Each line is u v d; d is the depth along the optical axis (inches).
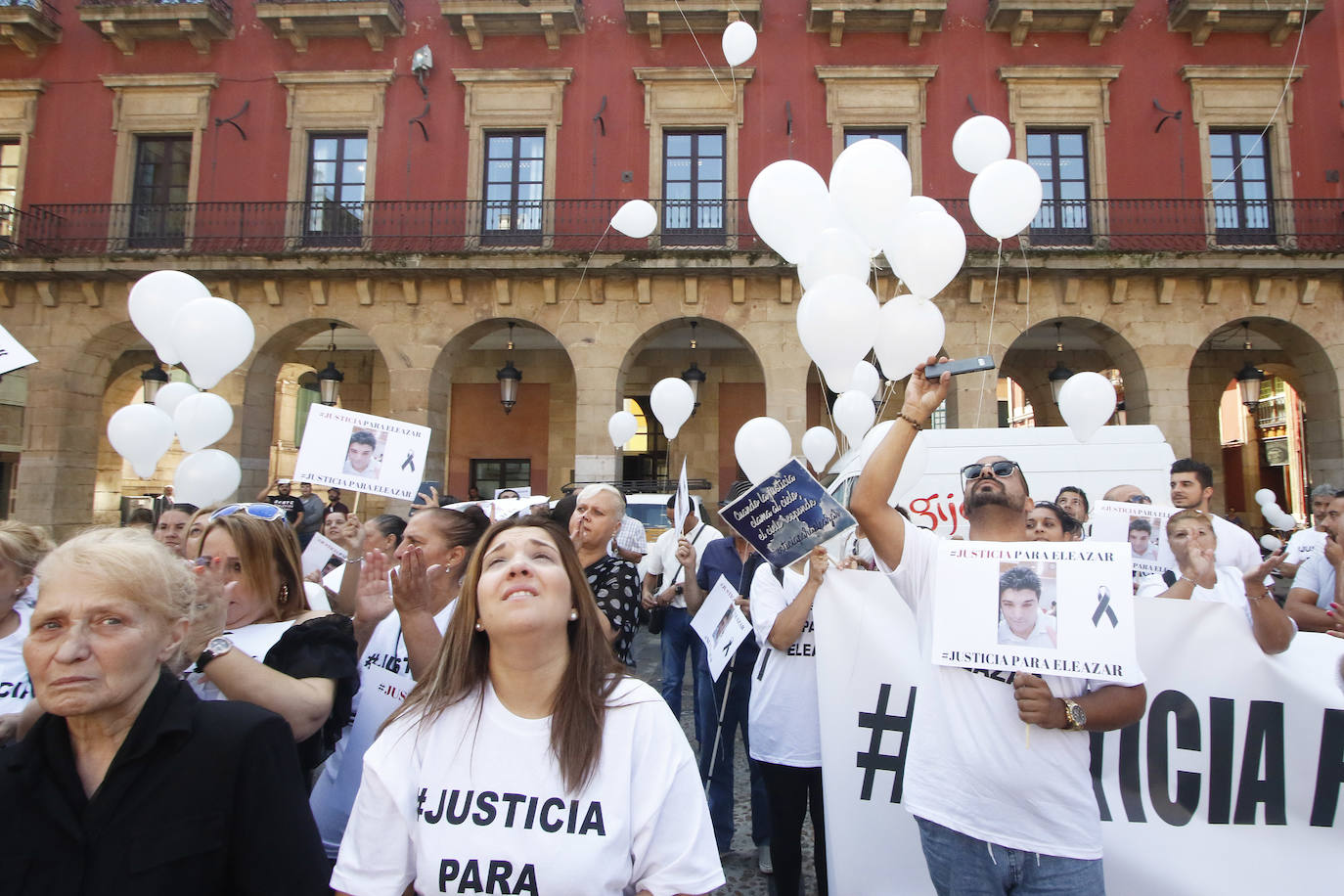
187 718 64.8
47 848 59.7
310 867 65.6
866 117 581.6
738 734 277.0
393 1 591.8
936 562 96.9
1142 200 561.0
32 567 102.7
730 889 154.3
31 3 610.9
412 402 562.9
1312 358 548.1
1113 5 558.9
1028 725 88.9
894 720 127.7
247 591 107.2
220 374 186.4
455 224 587.8
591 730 65.3
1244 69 567.8
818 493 128.8
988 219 182.4
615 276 561.9
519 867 61.0
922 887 124.0
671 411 263.6
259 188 596.4
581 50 599.5
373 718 110.1
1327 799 117.6
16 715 86.8
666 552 230.8
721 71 587.2
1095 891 85.3
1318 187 561.6
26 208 598.2
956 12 589.3
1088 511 231.5
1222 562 179.8
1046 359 690.2
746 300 560.7
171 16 587.2
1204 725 121.3
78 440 576.4
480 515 133.6
